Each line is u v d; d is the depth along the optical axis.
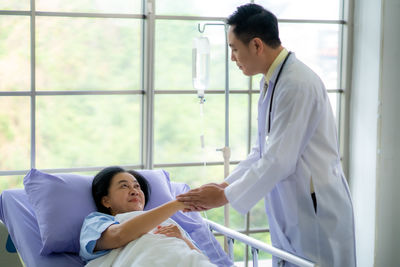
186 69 3.26
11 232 2.23
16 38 3.20
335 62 3.37
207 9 3.19
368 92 3.21
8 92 2.74
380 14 3.09
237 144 3.32
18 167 4.07
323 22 3.30
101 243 1.98
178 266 1.86
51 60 3.24
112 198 2.21
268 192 1.97
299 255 2.10
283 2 3.24
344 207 2.07
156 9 3.12
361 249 3.31
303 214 2.04
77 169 2.90
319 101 1.98
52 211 2.17
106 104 3.87
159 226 2.10
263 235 3.48
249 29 1.97
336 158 2.07
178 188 2.63
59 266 2.08
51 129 3.90
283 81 1.98
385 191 3.18
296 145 1.94
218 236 3.49
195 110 3.44
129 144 4.21
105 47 3.27
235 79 3.25
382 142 3.15
